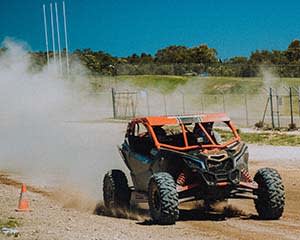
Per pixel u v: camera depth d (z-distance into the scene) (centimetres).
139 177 1423
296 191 1819
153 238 1093
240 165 1268
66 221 1341
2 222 1305
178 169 1301
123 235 1128
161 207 1221
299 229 1181
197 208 1486
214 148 1294
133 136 1470
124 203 1446
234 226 1222
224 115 1402
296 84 8669
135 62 14450
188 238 1094
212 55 14475
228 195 1252
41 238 1115
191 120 1371
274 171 1282
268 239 1087
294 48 13375
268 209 1265
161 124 1362
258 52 13262
